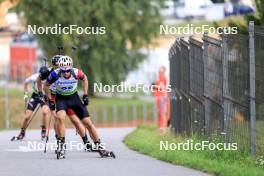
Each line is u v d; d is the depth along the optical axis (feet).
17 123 454.81
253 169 136.87
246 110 158.51
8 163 158.71
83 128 173.06
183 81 229.66
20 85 564.71
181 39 232.53
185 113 224.74
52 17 549.95
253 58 150.71
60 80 169.07
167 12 613.52
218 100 179.01
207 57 191.01
